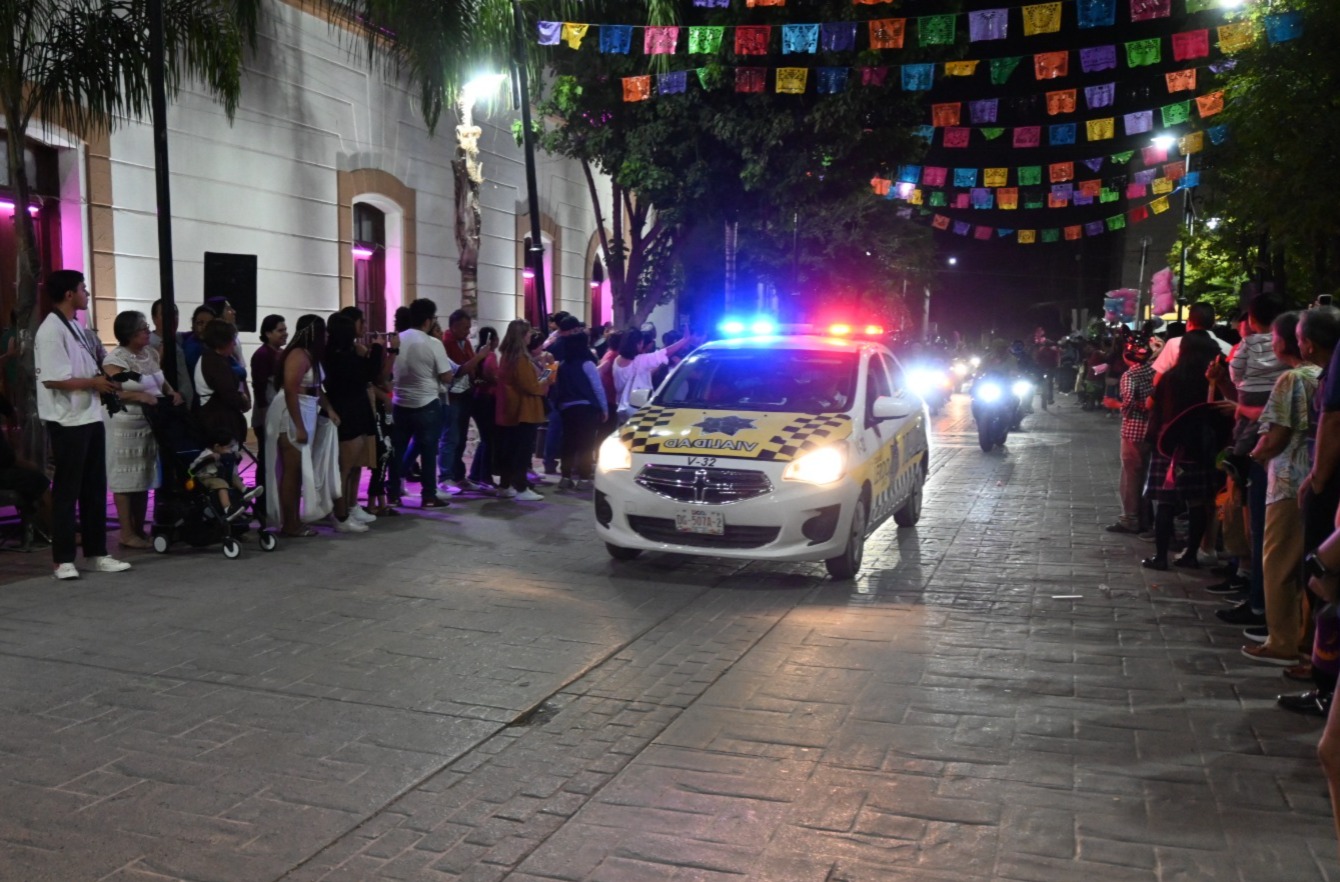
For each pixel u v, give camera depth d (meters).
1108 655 6.25
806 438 8.04
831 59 18.17
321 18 15.59
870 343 9.74
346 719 5.14
